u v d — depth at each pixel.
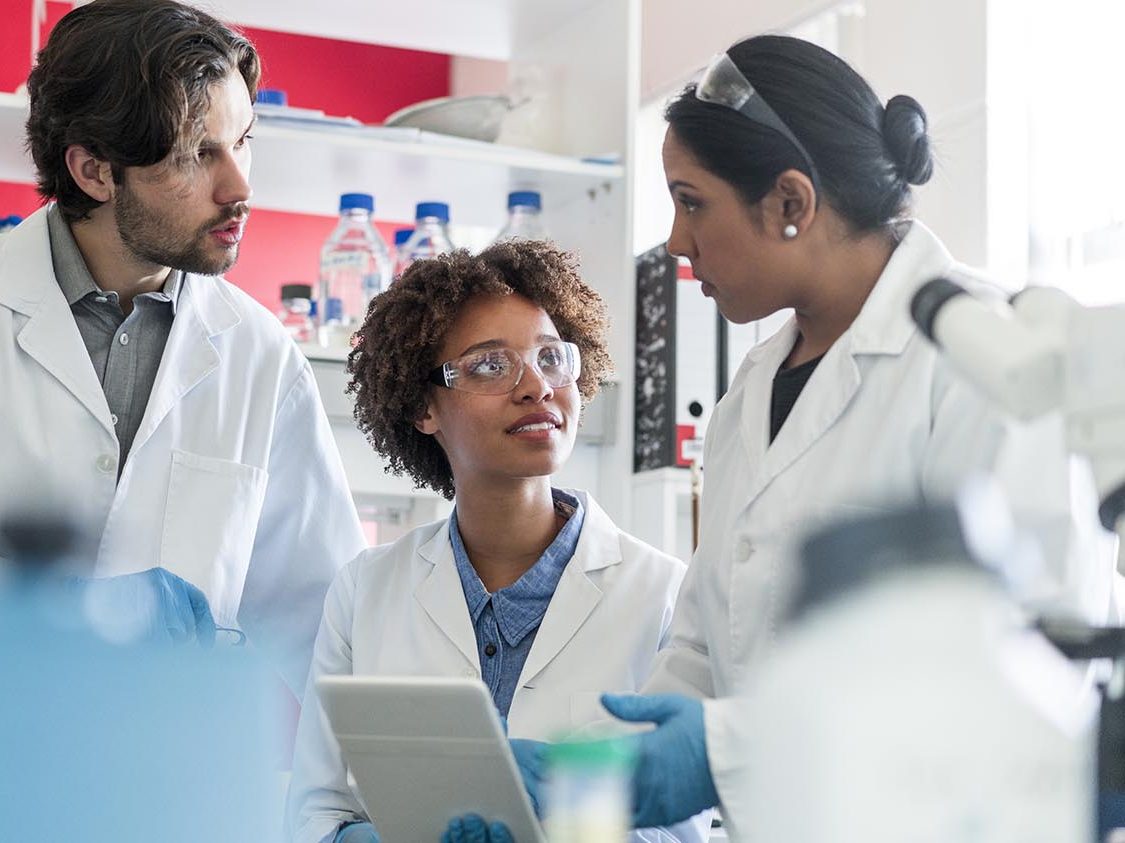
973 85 2.58
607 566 1.93
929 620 0.55
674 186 1.54
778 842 0.55
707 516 1.75
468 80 4.82
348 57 4.86
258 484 2.05
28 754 0.55
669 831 1.74
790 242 1.51
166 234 1.86
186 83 1.79
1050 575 1.17
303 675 2.18
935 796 0.54
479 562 1.95
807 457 1.57
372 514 3.04
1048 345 0.83
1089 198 2.44
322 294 3.04
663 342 2.88
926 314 0.91
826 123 1.48
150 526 1.95
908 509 0.57
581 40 3.16
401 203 3.18
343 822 1.79
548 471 1.87
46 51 1.86
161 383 1.98
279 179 2.99
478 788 1.26
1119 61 2.40
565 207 3.19
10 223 2.84
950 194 2.62
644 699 1.21
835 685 0.55
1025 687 0.56
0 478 1.89
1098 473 0.80
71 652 0.56
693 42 3.65
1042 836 0.54
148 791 0.55
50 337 1.94
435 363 1.96
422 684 1.19
